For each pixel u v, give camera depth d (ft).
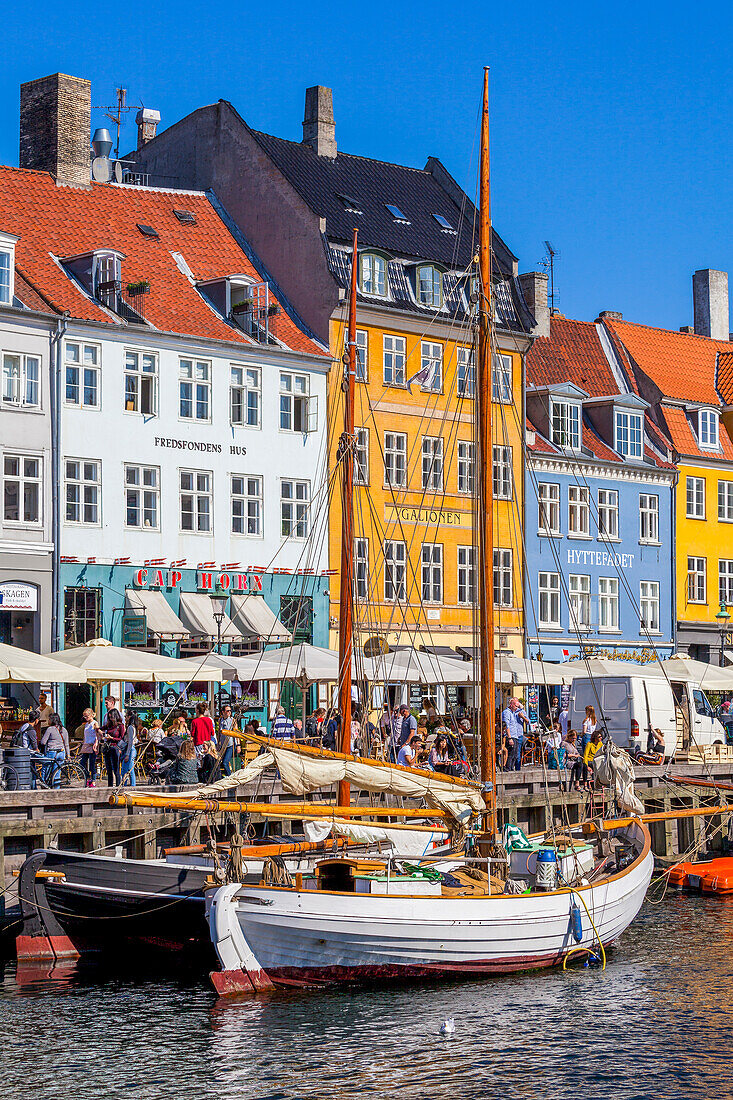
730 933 96.58
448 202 191.21
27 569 135.33
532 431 185.68
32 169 161.38
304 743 122.01
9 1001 75.31
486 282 95.04
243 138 173.37
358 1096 60.85
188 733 111.34
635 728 138.00
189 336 148.77
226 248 169.58
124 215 162.40
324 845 85.87
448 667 129.70
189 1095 60.90
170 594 145.28
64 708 135.44
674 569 200.85
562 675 140.26
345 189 176.96
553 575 185.06
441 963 79.15
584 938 85.51
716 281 232.53
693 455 204.44
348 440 97.04
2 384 135.44
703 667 153.38
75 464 140.36
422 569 169.99
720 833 136.36
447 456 174.19
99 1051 66.54
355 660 120.37
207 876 78.28
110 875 81.82
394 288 171.12
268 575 153.28
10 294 138.00
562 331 207.72
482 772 89.30
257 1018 71.82
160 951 82.38
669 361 214.69
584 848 92.17
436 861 84.07
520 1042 68.74
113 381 143.43
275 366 156.97
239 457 152.87
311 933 75.51
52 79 159.74
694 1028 71.26
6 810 89.61
